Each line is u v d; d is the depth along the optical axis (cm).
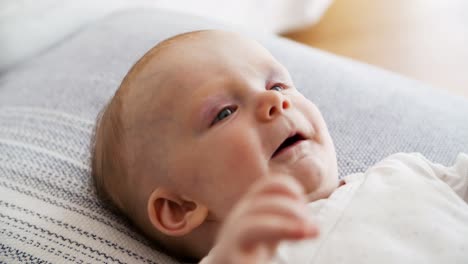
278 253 54
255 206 36
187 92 59
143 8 115
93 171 69
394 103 87
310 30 186
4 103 90
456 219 56
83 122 82
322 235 55
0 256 60
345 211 57
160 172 60
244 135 56
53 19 115
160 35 101
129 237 65
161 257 64
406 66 166
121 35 102
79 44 103
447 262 52
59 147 77
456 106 88
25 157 75
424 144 78
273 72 64
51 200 67
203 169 57
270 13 166
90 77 91
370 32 182
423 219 55
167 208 59
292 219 35
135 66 66
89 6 120
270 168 56
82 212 66
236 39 65
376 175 61
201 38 65
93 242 63
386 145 78
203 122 58
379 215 56
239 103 59
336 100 86
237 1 154
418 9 192
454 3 193
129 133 62
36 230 63
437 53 170
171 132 59
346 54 173
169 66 61
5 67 112
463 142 79
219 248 40
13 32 109
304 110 61
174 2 137
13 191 68
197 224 58
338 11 194
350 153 77
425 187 59
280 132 56
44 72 96
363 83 91
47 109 85
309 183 56
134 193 63
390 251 53
